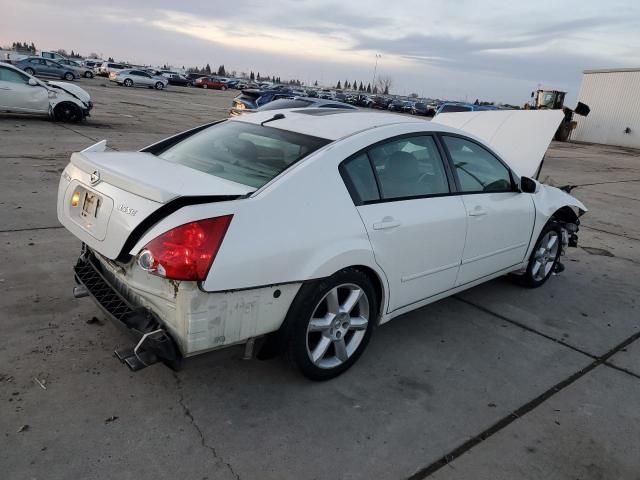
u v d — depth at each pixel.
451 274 3.77
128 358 2.48
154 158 3.22
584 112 10.42
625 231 7.96
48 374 2.86
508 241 4.30
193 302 2.36
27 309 3.53
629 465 2.63
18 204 5.96
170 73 61.41
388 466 2.47
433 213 3.43
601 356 3.76
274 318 2.68
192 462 2.36
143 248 2.39
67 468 2.25
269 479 2.32
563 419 2.96
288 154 3.01
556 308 4.59
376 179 3.15
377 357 3.46
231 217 2.43
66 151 9.71
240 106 15.91
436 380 3.25
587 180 13.88
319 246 2.73
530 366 3.53
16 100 13.06
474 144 4.01
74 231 2.88
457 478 2.43
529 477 2.48
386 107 53.66
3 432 2.40
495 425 2.85
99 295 2.80
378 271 3.11
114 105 22.02
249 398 2.87
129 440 2.45
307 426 2.69
